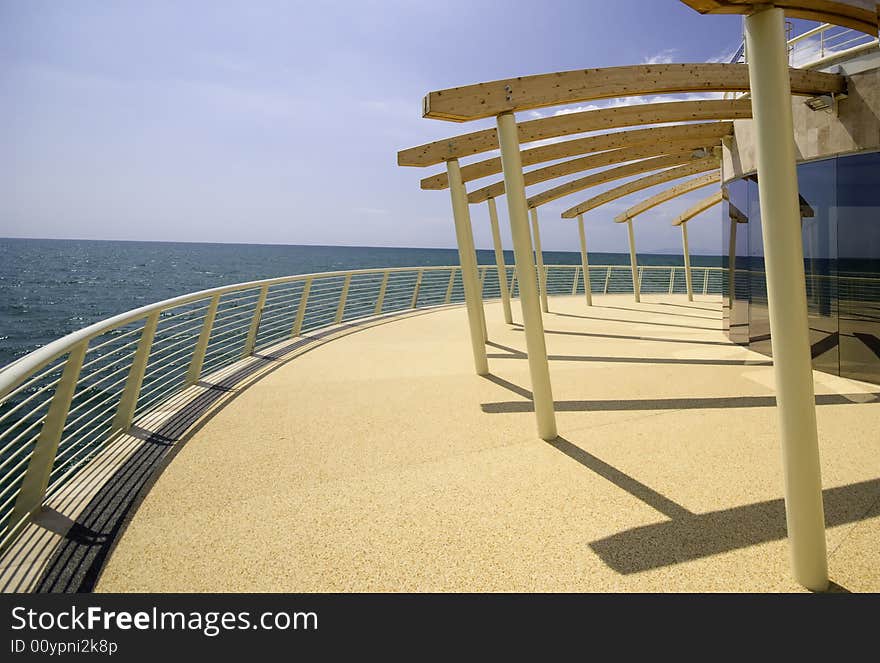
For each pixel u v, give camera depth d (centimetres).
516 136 417
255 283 718
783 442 219
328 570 236
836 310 595
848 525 271
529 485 322
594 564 238
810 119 608
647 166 1002
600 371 648
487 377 613
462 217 622
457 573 233
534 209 1319
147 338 426
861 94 550
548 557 244
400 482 327
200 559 243
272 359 714
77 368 302
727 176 840
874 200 551
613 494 308
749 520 276
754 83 205
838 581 225
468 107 413
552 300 1712
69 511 284
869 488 312
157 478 329
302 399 517
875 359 559
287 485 322
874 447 377
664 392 541
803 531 217
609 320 1166
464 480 330
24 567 235
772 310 212
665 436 409
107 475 332
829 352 607
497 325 1092
